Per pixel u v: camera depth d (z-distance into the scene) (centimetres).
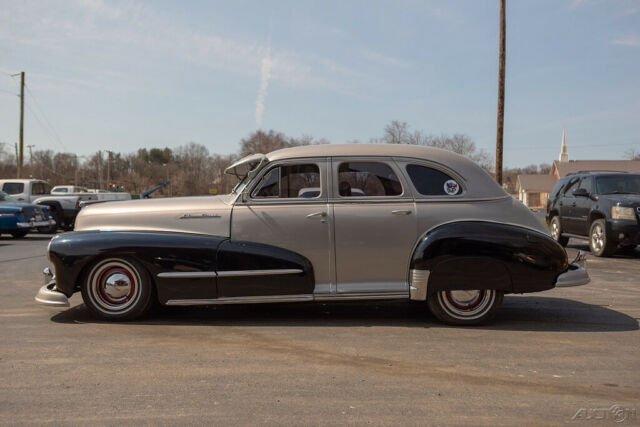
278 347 466
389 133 4634
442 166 555
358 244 541
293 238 542
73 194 2169
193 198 581
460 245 527
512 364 425
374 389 370
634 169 6850
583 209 1280
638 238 1121
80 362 424
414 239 542
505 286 533
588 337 505
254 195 553
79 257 535
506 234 532
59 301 547
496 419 324
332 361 429
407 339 494
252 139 6800
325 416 326
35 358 434
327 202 548
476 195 550
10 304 646
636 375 401
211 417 324
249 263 535
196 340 487
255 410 335
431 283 532
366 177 554
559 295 727
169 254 533
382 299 545
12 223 1633
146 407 338
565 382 386
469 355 447
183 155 9781
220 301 540
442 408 339
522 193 7769
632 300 690
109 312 551
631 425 317
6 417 323
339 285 543
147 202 576
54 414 328
